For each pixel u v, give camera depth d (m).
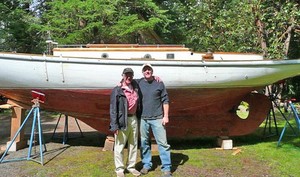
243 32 12.48
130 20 11.54
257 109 6.53
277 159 5.61
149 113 4.73
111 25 11.71
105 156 5.62
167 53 6.06
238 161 5.46
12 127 6.14
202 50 14.42
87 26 11.01
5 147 6.15
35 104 5.56
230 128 6.41
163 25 14.62
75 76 5.64
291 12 10.93
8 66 5.54
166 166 4.75
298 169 5.11
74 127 8.72
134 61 5.61
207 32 13.23
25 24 12.66
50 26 11.57
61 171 4.91
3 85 5.79
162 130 4.75
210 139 7.07
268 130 8.16
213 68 5.79
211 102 6.21
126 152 5.80
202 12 13.82
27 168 5.02
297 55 15.43
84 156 5.62
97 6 10.71
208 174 4.87
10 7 13.84
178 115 6.31
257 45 12.54
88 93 5.79
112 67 5.61
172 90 5.83
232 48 12.66
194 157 5.63
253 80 6.06
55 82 5.69
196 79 5.79
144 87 4.76
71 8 10.98
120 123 4.48
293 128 8.20
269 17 11.70
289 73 6.18
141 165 5.19
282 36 11.91
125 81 4.61
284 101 8.10
